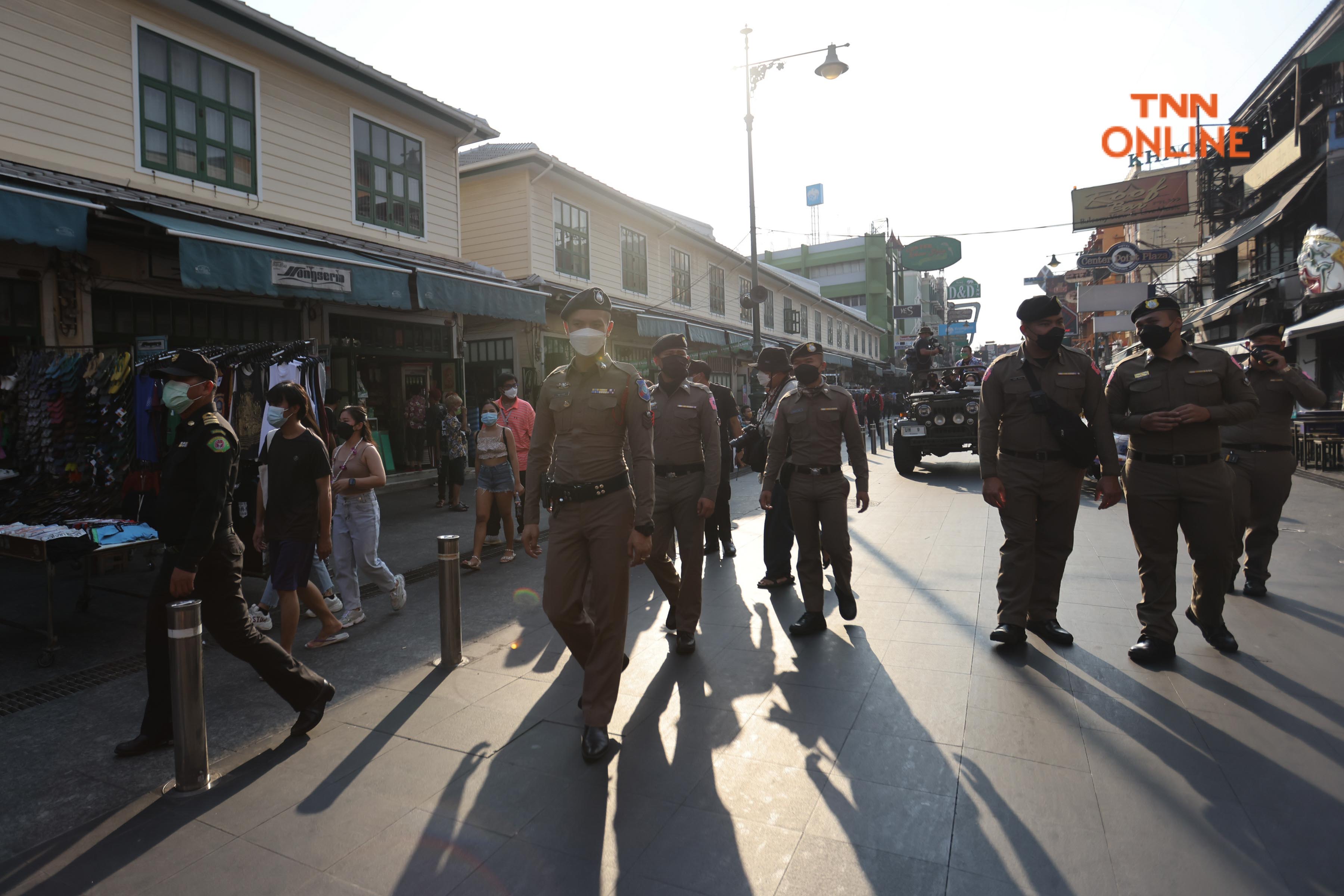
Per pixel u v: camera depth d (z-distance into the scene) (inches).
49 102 314.2
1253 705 128.4
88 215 274.5
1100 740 117.8
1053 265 1098.1
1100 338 1450.5
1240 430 191.9
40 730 138.1
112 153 336.5
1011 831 95.0
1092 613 184.9
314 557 175.5
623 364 132.0
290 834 100.8
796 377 179.6
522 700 144.4
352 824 102.8
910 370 647.8
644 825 99.9
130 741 128.6
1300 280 617.6
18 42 304.2
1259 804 98.4
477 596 227.6
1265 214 706.8
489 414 265.7
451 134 530.6
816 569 179.3
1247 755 111.3
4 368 288.8
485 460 264.8
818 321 1407.5
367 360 499.5
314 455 170.1
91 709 148.0
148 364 122.6
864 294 2185.0
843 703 136.9
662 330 645.3
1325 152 614.5
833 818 99.6
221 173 383.9
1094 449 158.9
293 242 372.2
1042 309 156.6
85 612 212.2
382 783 113.6
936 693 139.0
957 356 1776.6
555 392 132.0
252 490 195.0
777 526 222.5
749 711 135.5
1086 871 86.5
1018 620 161.8
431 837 99.0
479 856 94.3
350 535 200.4
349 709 142.7
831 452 179.3
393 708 142.3
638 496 127.6
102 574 255.3
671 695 144.6
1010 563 163.8
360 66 434.0
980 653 159.6
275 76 410.0
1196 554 154.1
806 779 110.3
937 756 115.0
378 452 205.3
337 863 94.2
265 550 199.9
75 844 100.3
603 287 703.1
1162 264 1151.6
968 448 520.1
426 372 535.8
